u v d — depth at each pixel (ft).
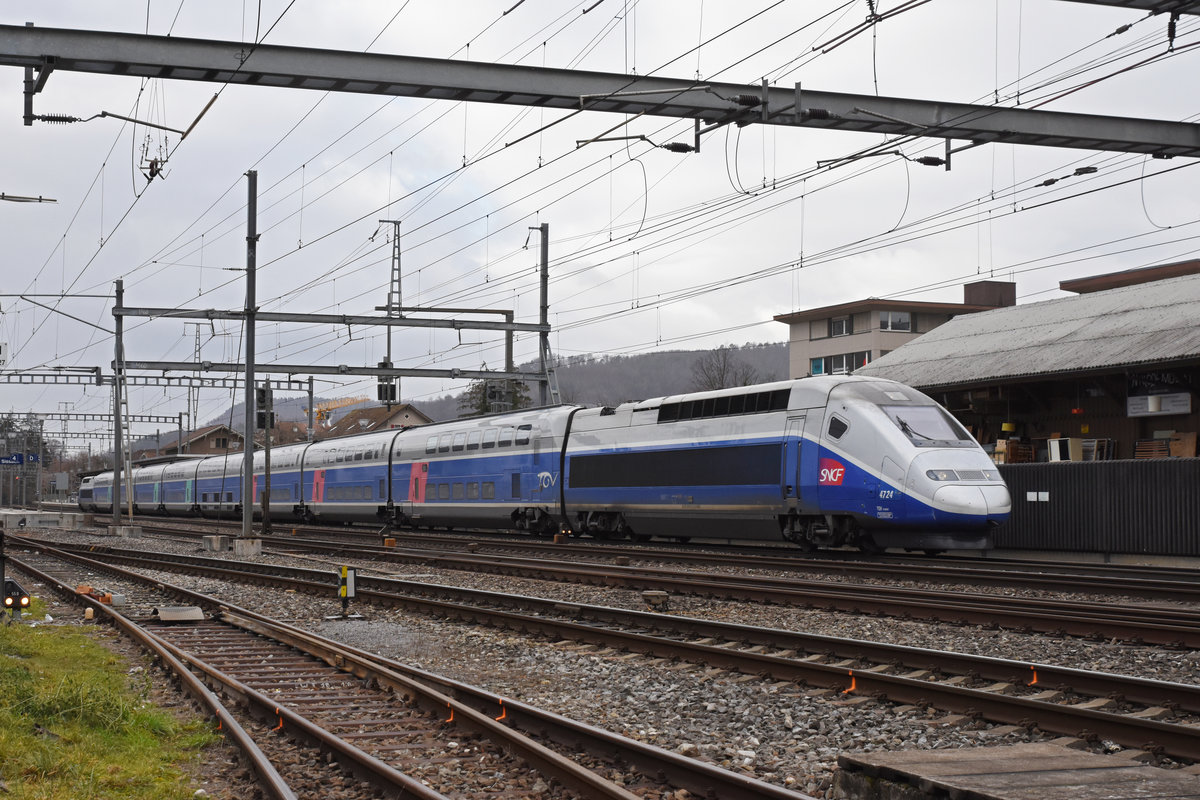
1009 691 32.65
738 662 37.76
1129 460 81.56
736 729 30.35
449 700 31.09
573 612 52.03
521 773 25.62
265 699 31.86
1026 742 27.48
